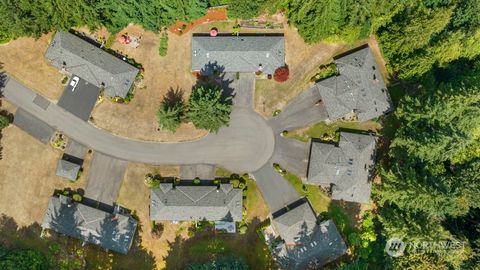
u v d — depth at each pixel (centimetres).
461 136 7306
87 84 8306
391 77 8706
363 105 8388
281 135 8519
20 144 8219
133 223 8119
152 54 8431
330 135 8544
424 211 7438
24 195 8150
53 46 8125
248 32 8569
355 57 8519
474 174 7681
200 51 8250
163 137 8388
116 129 8350
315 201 8494
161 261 8250
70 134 8281
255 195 8412
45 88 8300
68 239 8156
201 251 8294
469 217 7981
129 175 8294
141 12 7856
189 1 7819
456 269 7488
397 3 7962
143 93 8394
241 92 8506
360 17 7938
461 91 7500
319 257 8231
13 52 8319
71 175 8025
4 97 8256
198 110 7669
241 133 8488
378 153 8619
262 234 8331
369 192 8331
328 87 8406
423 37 7712
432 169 7825
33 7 7538
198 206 8056
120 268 8188
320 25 7938
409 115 7706
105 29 8400
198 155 8412
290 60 8594
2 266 7444
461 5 8094
